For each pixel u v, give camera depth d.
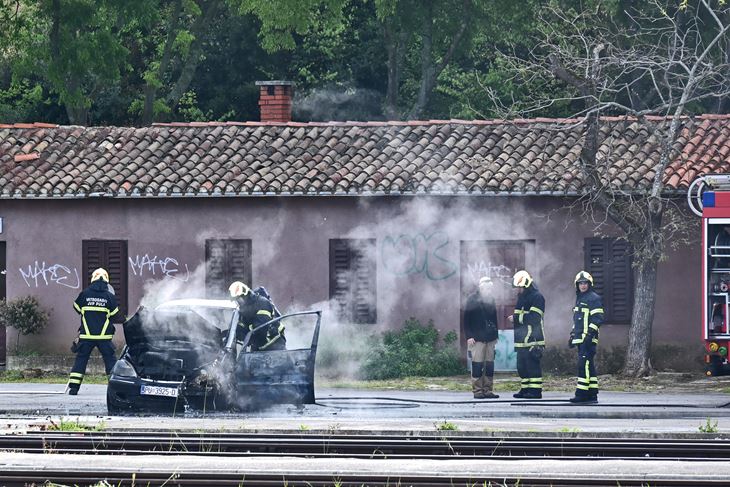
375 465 34.28
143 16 99.12
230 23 118.88
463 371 66.06
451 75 115.31
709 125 68.06
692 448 38.47
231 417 48.78
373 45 118.12
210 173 68.56
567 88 92.06
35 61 99.75
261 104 76.94
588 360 52.38
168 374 49.84
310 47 118.81
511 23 102.81
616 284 65.38
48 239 69.88
